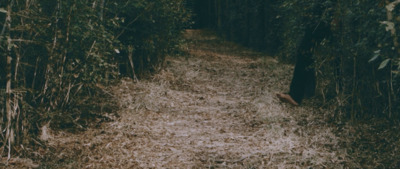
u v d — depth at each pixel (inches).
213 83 288.8
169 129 187.2
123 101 220.5
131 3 227.9
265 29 465.7
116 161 147.9
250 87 275.3
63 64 167.6
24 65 164.7
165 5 266.2
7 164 140.3
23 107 148.4
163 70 299.0
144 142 167.6
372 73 184.5
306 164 143.7
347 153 152.3
